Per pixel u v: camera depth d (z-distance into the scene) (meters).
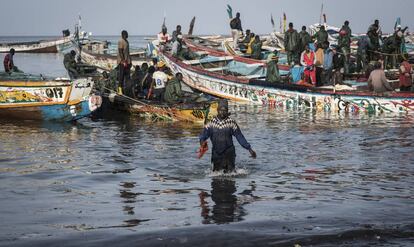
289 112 20.27
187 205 7.58
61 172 9.83
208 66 26.81
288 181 9.13
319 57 22.45
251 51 27.41
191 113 17.38
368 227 6.45
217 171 9.73
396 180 9.18
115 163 10.66
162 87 18.98
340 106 20.69
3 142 13.11
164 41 28.09
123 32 19.30
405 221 6.71
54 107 16.94
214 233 6.21
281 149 12.31
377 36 24.19
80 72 24.41
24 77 17.56
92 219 6.89
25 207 7.49
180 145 12.82
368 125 16.59
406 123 17.06
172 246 5.83
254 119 18.14
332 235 6.15
